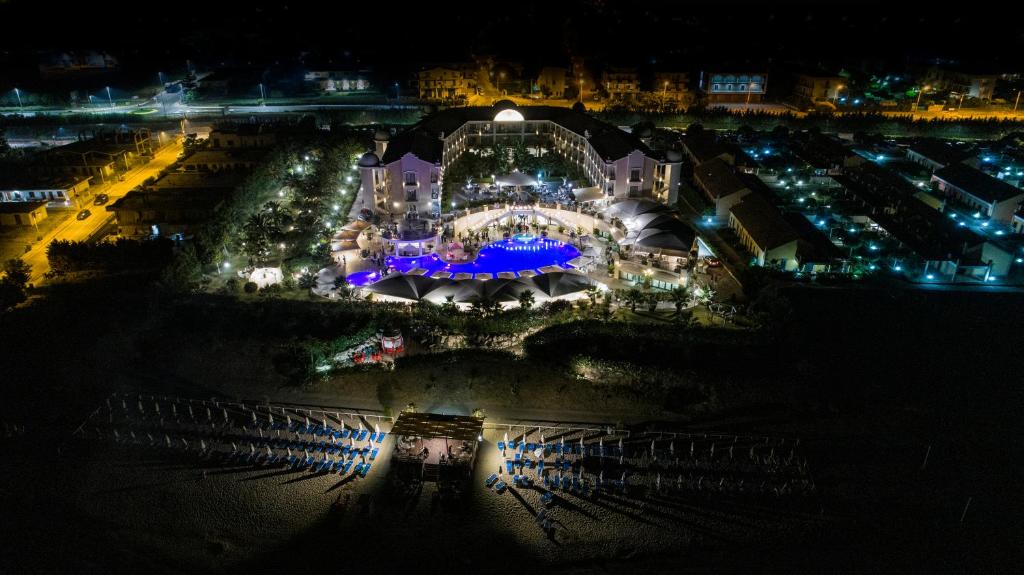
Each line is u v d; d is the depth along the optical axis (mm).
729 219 132875
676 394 82562
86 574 60625
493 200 133875
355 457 73750
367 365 86875
